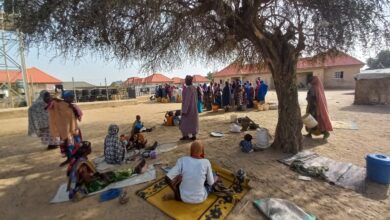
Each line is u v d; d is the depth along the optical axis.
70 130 5.22
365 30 4.83
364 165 4.45
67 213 3.13
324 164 4.46
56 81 25.64
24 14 3.59
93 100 19.53
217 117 10.79
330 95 19.86
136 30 4.35
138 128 6.01
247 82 14.10
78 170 3.56
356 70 27.83
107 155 4.89
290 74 5.12
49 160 5.32
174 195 3.27
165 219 2.90
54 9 3.50
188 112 6.44
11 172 4.65
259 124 8.60
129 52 5.09
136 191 3.59
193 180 3.10
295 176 4.06
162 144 6.29
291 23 5.56
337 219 2.84
